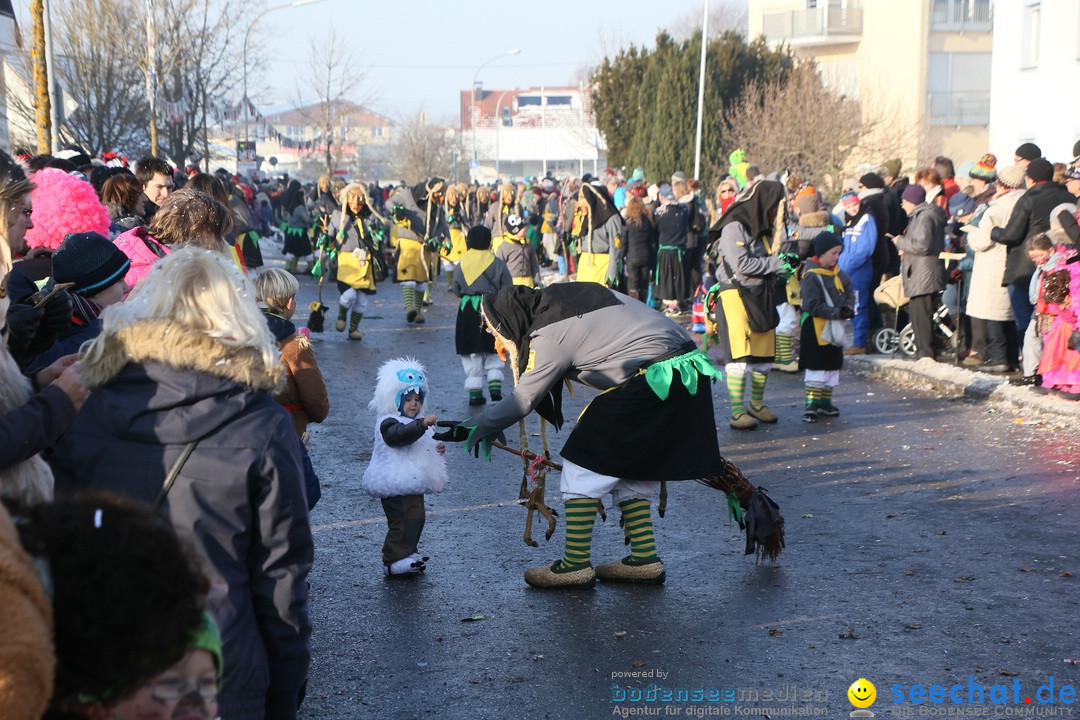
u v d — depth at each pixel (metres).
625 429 5.66
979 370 11.84
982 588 5.66
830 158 30.02
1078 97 25.69
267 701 3.13
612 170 22.72
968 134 42.78
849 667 4.75
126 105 25.47
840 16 44.25
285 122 92.38
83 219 4.99
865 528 6.74
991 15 42.97
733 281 9.56
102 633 1.73
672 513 7.19
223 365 2.99
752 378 9.96
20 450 2.88
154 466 2.93
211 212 5.07
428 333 16.19
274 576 3.04
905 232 12.15
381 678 4.71
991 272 11.43
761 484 7.87
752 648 4.98
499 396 11.20
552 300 5.79
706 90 38.12
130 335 2.98
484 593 5.77
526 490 5.98
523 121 103.56
